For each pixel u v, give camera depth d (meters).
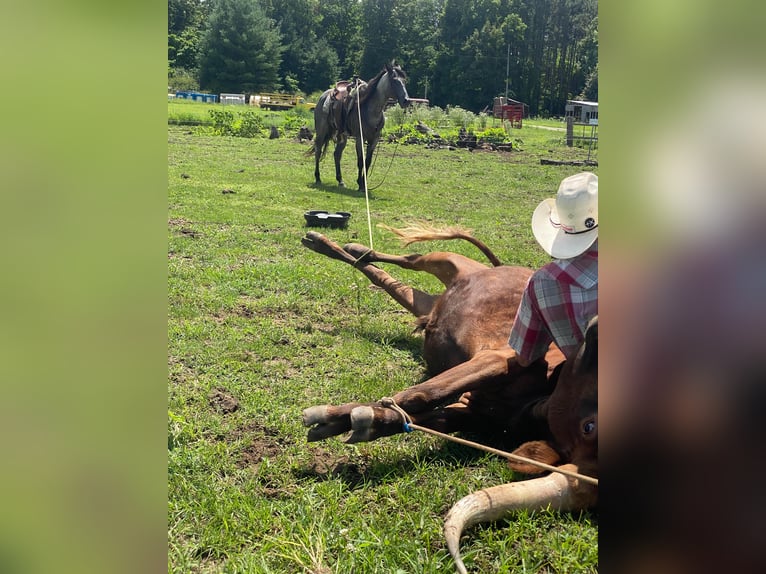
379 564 2.40
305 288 5.95
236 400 3.75
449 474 3.09
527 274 4.04
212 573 2.38
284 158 17.09
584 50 63.19
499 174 15.91
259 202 10.30
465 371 3.36
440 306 4.18
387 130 26.25
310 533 2.57
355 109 12.07
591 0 63.06
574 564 2.42
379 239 8.02
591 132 31.66
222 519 2.65
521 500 2.59
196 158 15.96
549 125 42.41
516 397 3.40
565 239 3.10
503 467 3.10
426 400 3.25
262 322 5.07
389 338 4.90
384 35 67.31
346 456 3.23
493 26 63.09
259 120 25.86
